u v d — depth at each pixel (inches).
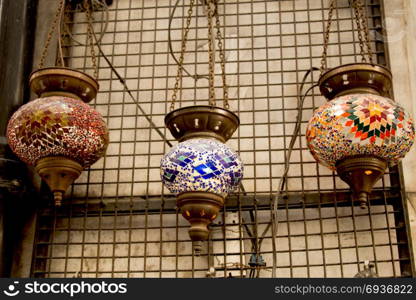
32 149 60.7
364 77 61.4
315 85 72.8
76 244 70.8
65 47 80.1
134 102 76.7
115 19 80.9
